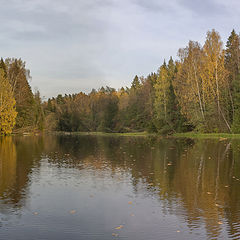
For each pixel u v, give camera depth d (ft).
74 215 30.96
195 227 27.66
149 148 103.35
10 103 185.78
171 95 221.66
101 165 63.26
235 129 160.56
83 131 358.43
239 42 182.50
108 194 39.14
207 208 33.24
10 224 28.40
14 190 41.09
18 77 224.33
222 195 38.70
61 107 392.27
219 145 108.68
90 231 26.78
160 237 25.44
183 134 192.24
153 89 270.87
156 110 228.02
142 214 31.27
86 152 90.58
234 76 176.55
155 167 60.44
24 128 229.66
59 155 81.71
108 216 30.66
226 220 29.45
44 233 26.30
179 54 190.60
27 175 51.75
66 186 43.55
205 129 179.93
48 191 40.60
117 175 51.90
